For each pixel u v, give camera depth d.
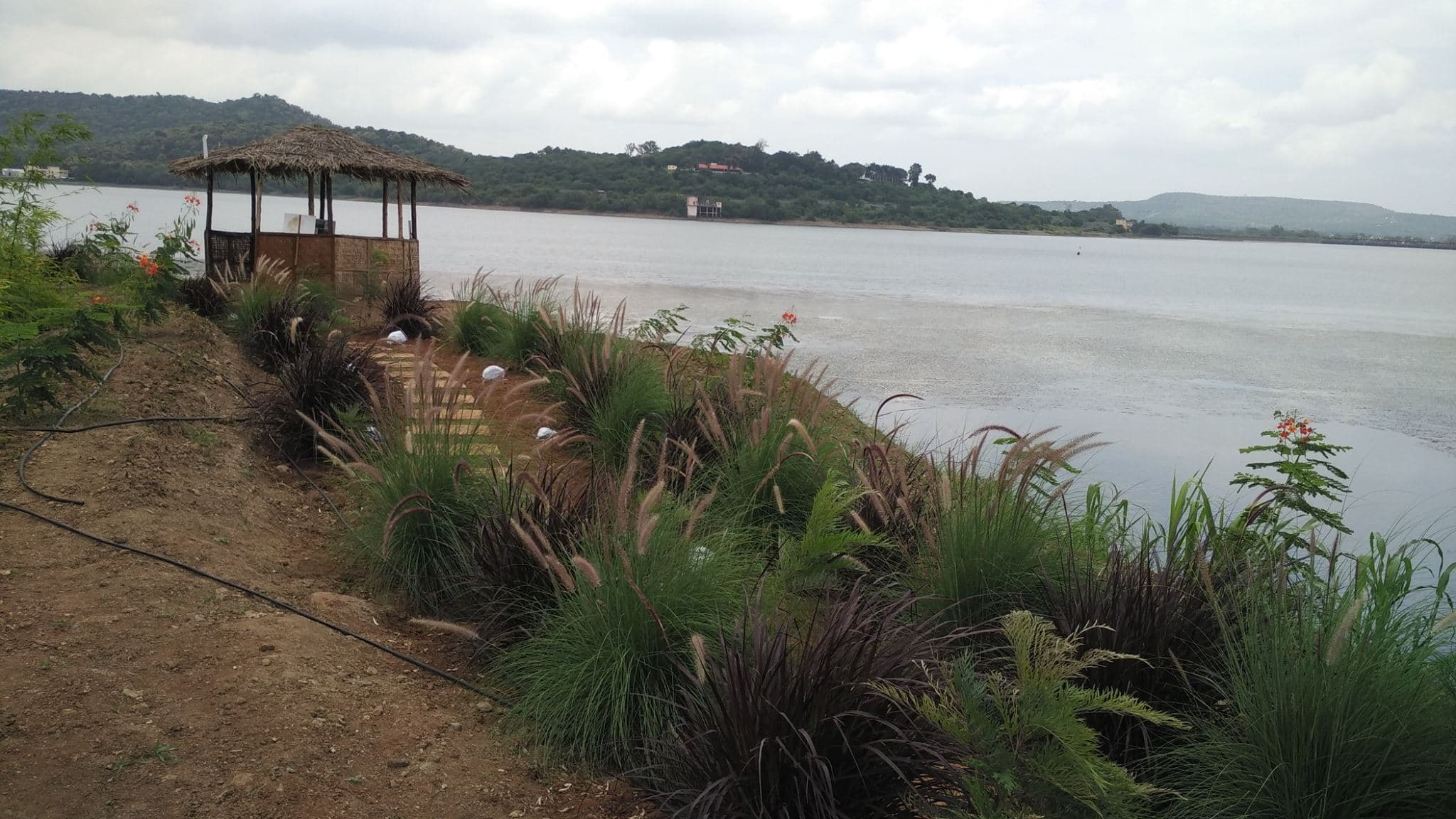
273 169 16.17
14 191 11.30
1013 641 3.92
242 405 9.15
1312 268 94.81
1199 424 13.01
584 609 4.91
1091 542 5.87
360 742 4.17
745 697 3.84
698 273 38.84
